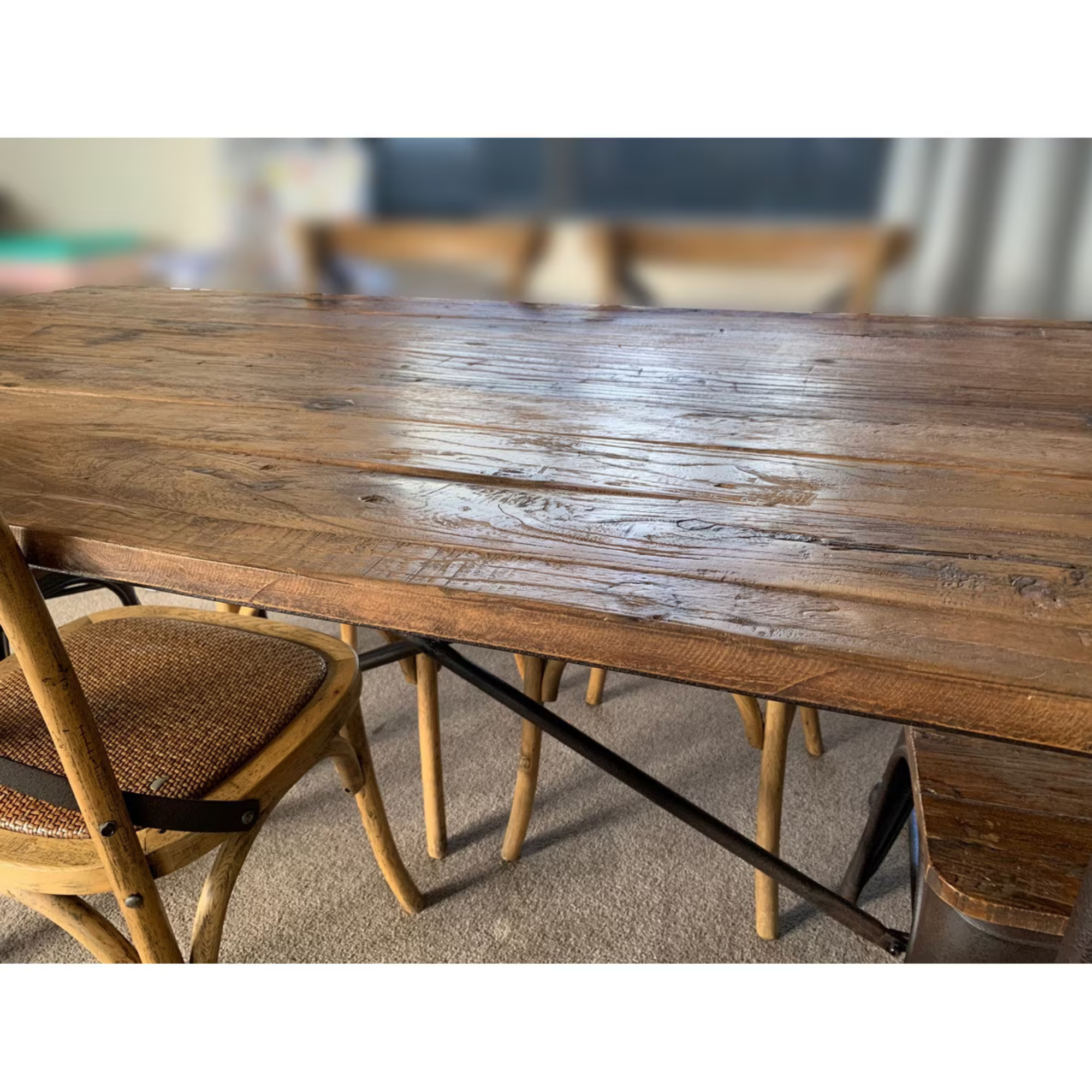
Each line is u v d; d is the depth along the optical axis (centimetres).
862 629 70
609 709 202
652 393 122
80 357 143
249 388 127
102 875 97
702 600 74
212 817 99
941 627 70
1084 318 250
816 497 91
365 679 214
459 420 113
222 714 112
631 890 154
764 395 120
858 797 174
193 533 87
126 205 342
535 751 151
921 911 99
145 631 128
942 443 104
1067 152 239
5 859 97
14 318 168
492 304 174
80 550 89
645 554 81
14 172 369
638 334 151
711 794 176
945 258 252
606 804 173
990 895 86
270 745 110
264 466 101
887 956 141
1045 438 104
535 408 117
